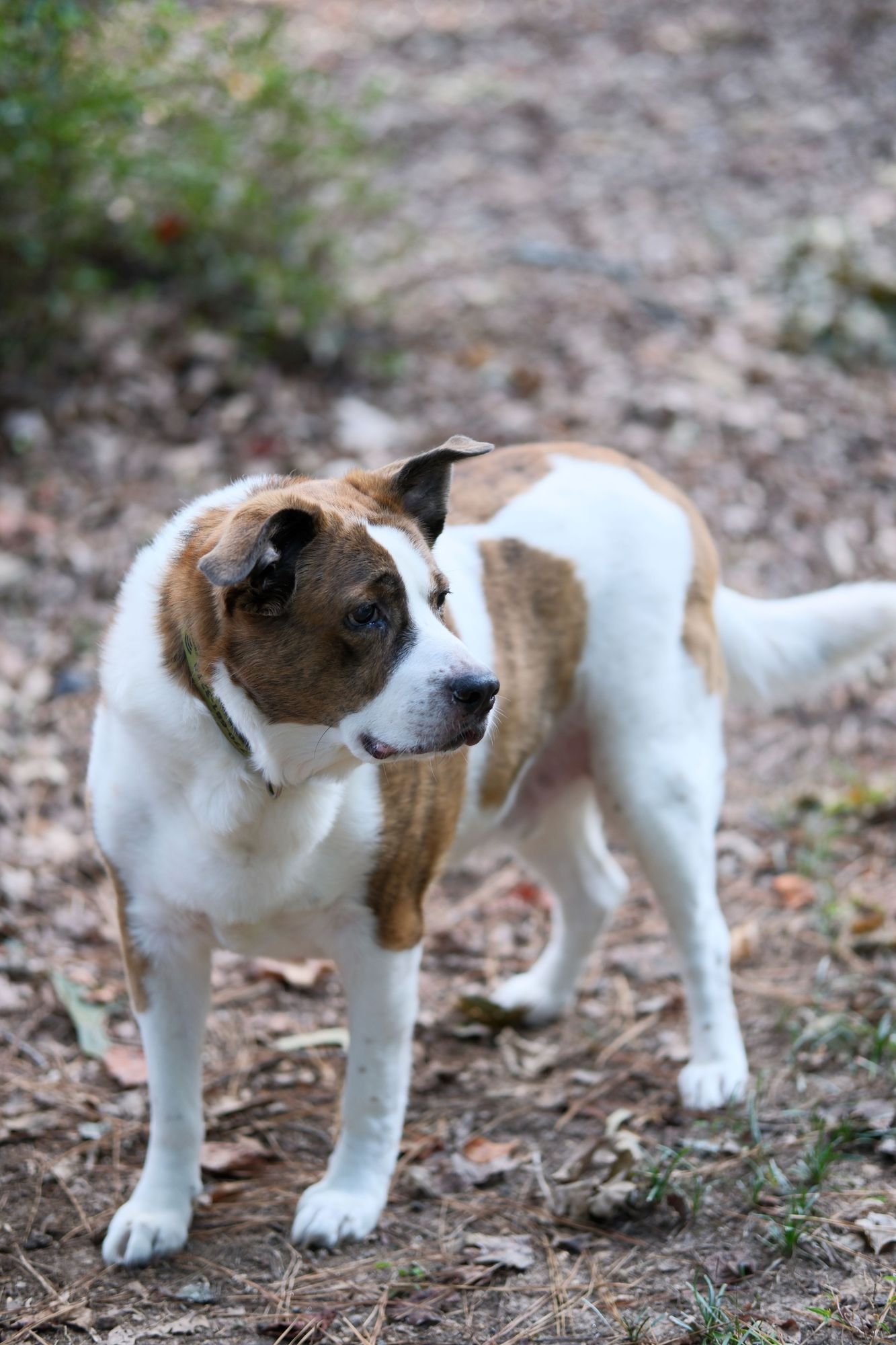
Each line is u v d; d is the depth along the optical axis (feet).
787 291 32.40
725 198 36.76
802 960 17.02
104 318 27.12
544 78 43.09
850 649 16.34
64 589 22.38
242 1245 12.29
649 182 37.45
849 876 18.72
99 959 16.66
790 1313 11.14
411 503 11.59
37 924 17.01
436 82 42.29
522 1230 12.50
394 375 27.91
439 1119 14.25
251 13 35.29
